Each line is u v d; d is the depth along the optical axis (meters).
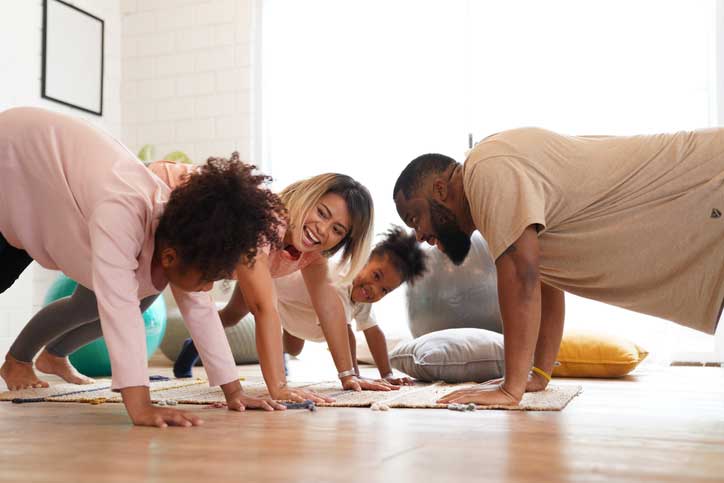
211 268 1.46
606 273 1.94
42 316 2.51
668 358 3.93
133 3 5.22
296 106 4.86
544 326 2.34
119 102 5.23
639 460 1.20
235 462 1.17
